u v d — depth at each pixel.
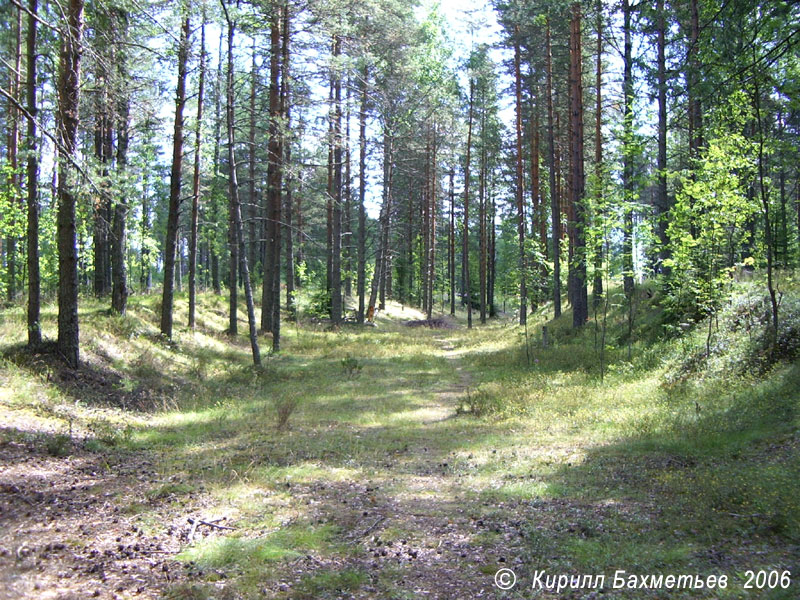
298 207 38.84
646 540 5.10
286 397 13.41
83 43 8.69
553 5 19.75
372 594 4.25
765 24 7.34
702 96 8.76
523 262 29.19
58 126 9.84
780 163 13.03
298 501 6.45
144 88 13.98
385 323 35.47
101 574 4.34
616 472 7.27
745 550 4.73
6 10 9.69
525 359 18.94
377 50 24.22
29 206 11.59
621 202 15.01
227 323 24.28
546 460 8.18
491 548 5.13
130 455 8.05
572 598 4.14
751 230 16.08
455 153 36.31
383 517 6.01
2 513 5.32
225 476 7.23
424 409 12.78
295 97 19.30
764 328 11.77
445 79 33.72
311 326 29.17
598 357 16.61
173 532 5.34
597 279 21.91
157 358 14.91
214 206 29.97
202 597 4.08
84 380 11.64
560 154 30.97
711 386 10.83
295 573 4.59
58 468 6.95
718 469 6.79
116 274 16.59
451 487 7.13
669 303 15.98
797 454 6.78
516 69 27.78
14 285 21.81
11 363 10.68
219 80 15.45
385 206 34.03
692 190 13.43
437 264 55.66
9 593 3.80
